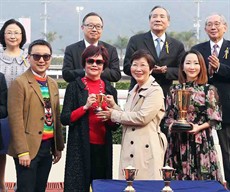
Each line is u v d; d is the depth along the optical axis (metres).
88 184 6.61
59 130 6.97
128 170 5.25
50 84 6.87
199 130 6.70
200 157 6.72
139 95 6.50
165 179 5.25
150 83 6.52
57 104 6.93
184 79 6.96
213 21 8.04
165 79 7.86
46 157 6.83
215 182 5.75
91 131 6.67
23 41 7.77
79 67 7.65
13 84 6.70
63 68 7.67
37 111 6.71
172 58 7.97
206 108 6.77
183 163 6.76
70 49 7.71
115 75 7.50
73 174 6.63
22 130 6.64
